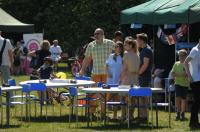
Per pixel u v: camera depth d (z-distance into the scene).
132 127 16.66
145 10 23.22
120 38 20.86
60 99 21.78
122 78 17.69
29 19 56.78
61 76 22.34
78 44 49.81
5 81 21.69
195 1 21.47
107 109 19.89
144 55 17.55
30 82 18.88
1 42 21.53
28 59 41.94
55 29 52.72
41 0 55.81
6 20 39.38
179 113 18.53
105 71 19.09
